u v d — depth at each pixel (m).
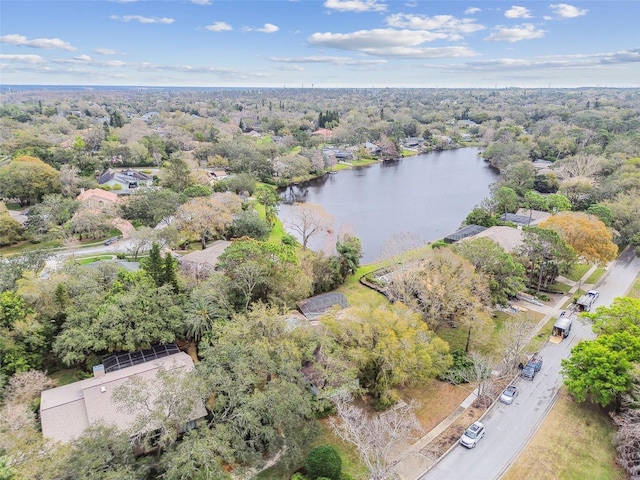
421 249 52.59
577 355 35.12
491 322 43.47
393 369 33.66
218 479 25.05
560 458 30.55
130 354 37.94
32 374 33.22
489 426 33.69
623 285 59.19
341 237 73.31
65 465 22.56
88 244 69.50
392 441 28.48
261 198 92.00
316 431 29.72
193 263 53.50
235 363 30.53
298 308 50.91
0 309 35.59
